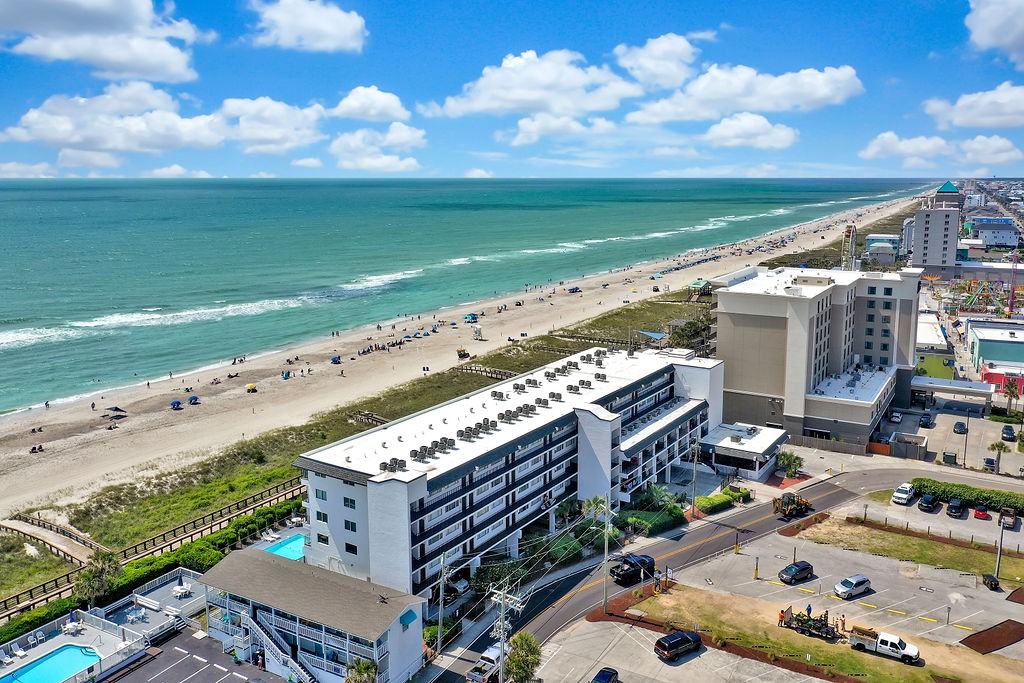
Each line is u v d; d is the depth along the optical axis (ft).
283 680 239.71
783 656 246.27
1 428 522.06
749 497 374.63
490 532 305.32
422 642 248.32
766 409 457.27
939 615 272.10
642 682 233.55
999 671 239.09
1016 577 297.94
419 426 333.42
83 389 612.70
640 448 358.02
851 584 284.41
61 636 264.11
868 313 514.27
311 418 536.42
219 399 582.76
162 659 250.78
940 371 608.60
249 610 256.73
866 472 406.82
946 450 437.99
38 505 396.98
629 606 279.28
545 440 331.77
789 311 437.99
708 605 279.28
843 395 451.94
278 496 386.11
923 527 342.03
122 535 356.79
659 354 456.45
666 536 335.67
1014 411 505.66
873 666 241.76
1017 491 377.30
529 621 270.87
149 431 513.86
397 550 264.11
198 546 317.22
